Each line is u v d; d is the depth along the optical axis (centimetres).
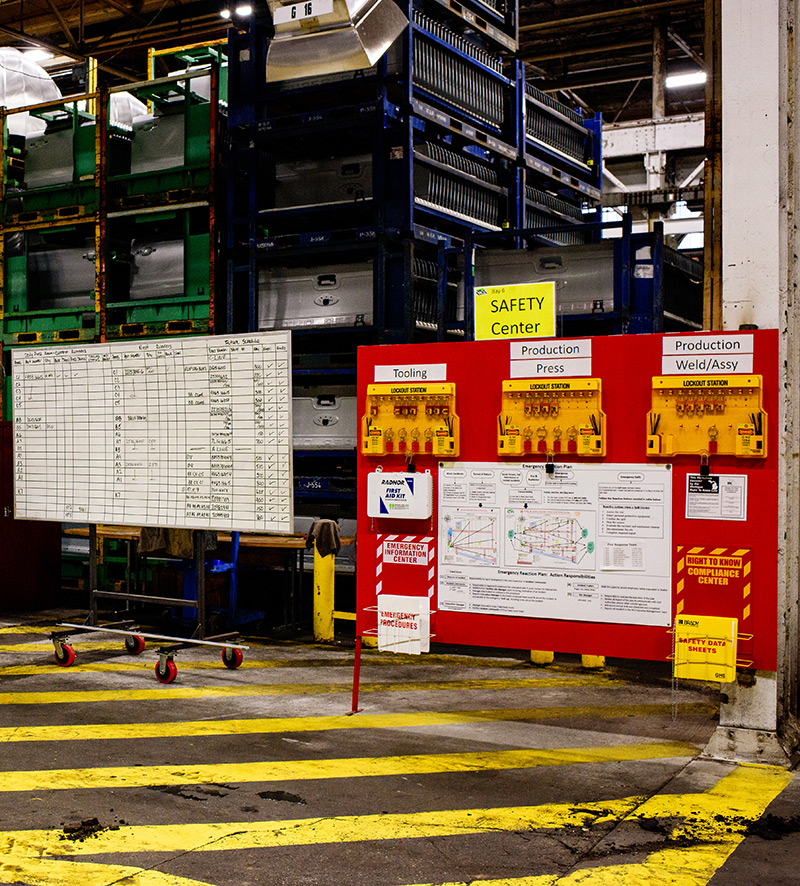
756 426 458
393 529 541
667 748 509
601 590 491
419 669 696
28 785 448
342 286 839
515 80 968
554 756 494
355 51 727
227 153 901
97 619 810
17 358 766
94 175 962
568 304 748
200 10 1836
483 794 438
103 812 415
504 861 364
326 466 891
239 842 383
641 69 2228
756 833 392
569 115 1108
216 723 551
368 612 551
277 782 453
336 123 827
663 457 478
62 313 988
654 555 480
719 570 468
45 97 1142
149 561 929
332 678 664
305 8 722
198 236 902
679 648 470
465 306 772
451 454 521
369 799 431
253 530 662
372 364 541
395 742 516
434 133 881
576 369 494
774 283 481
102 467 729
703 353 467
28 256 1020
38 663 713
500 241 952
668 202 1603
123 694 620
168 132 920
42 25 1878
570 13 1984
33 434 761
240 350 665
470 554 521
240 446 667
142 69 2119
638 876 350
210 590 858
